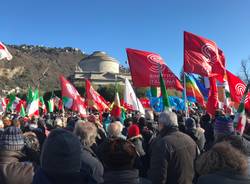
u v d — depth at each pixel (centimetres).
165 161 582
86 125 602
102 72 9725
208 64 1156
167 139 593
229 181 345
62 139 319
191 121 893
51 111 2881
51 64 18325
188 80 1538
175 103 1831
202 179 357
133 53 1137
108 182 369
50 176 320
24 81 14262
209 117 1193
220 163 354
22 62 15925
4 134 423
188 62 1153
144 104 1961
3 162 411
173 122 621
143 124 1082
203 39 1158
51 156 315
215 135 626
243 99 810
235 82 1162
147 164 930
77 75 9912
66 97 1543
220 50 1191
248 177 350
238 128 794
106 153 375
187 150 597
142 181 460
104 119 1623
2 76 14250
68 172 318
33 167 420
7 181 400
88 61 10969
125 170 372
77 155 323
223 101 1512
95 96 1842
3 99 3003
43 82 14638
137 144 870
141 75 1130
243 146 394
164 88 907
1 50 1260
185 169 591
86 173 342
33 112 1892
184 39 1162
